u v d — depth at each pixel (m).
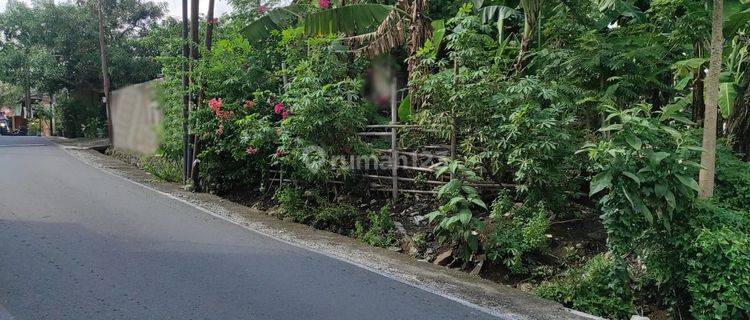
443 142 7.13
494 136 5.93
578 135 6.03
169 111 11.28
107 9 22.89
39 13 21.77
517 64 7.32
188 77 10.24
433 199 7.24
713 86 4.76
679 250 4.39
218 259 5.24
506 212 5.98
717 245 4.05
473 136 6.14
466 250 5.71
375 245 6.54
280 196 8.09
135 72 22.62
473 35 6.38
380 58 9.08
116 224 6.47
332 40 8.39
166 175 11.34
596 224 5.93
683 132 4.96
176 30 13.04
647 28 7.35
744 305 3.94
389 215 7.06
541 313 4.38
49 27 22.05
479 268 5.62
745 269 3.95
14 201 7.54
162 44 14.97
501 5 8.90
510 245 5.49
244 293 4.33
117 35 23.67
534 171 5.56
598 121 6.59
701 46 6.59
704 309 4.16
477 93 5.96
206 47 10.19
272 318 3.84
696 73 6.54
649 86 6.88
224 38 10.88
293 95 7.71
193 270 4.84
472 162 5.96
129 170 12.71
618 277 4.67
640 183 4.28
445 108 6.25
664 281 4.48
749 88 6.30
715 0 4.74
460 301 4.48
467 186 5.97
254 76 9.16
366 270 5.21
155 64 22.81
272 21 9.81
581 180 6.12
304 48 8.96
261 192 9.33
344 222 7.37
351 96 7.59
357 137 7.64
